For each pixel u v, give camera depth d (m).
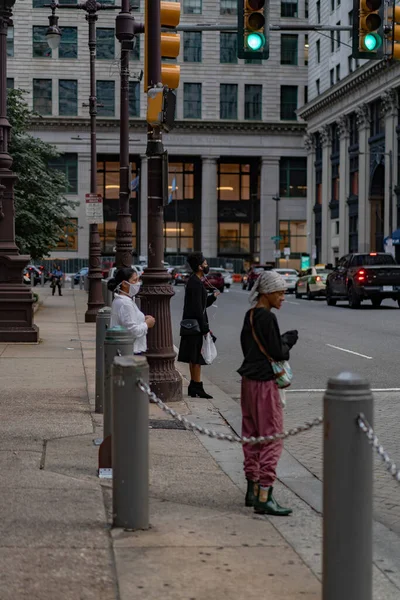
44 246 32.66
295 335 6.34
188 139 89.50
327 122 74.69
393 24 14.04
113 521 5.60
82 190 87.62
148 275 10.98
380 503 6.76
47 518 5.75
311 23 79.31
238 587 4.64
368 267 32.69
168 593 4.53
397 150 59.66
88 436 8.58
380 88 61.66
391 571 5.11
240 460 7.95
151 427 9.32
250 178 94.44
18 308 18.17
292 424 9.96
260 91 89.38
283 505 6.48
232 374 14.80
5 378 12.75
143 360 5.51
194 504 6.37
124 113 20.62
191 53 88.44
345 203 70.31
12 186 18.14
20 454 7.66
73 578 4.69
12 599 4.38
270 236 90.94
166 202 11.06
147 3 10.84
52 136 86.31
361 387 4.03
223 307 34.91
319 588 4.66
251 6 13.59
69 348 17.25
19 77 85.00
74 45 85.19
